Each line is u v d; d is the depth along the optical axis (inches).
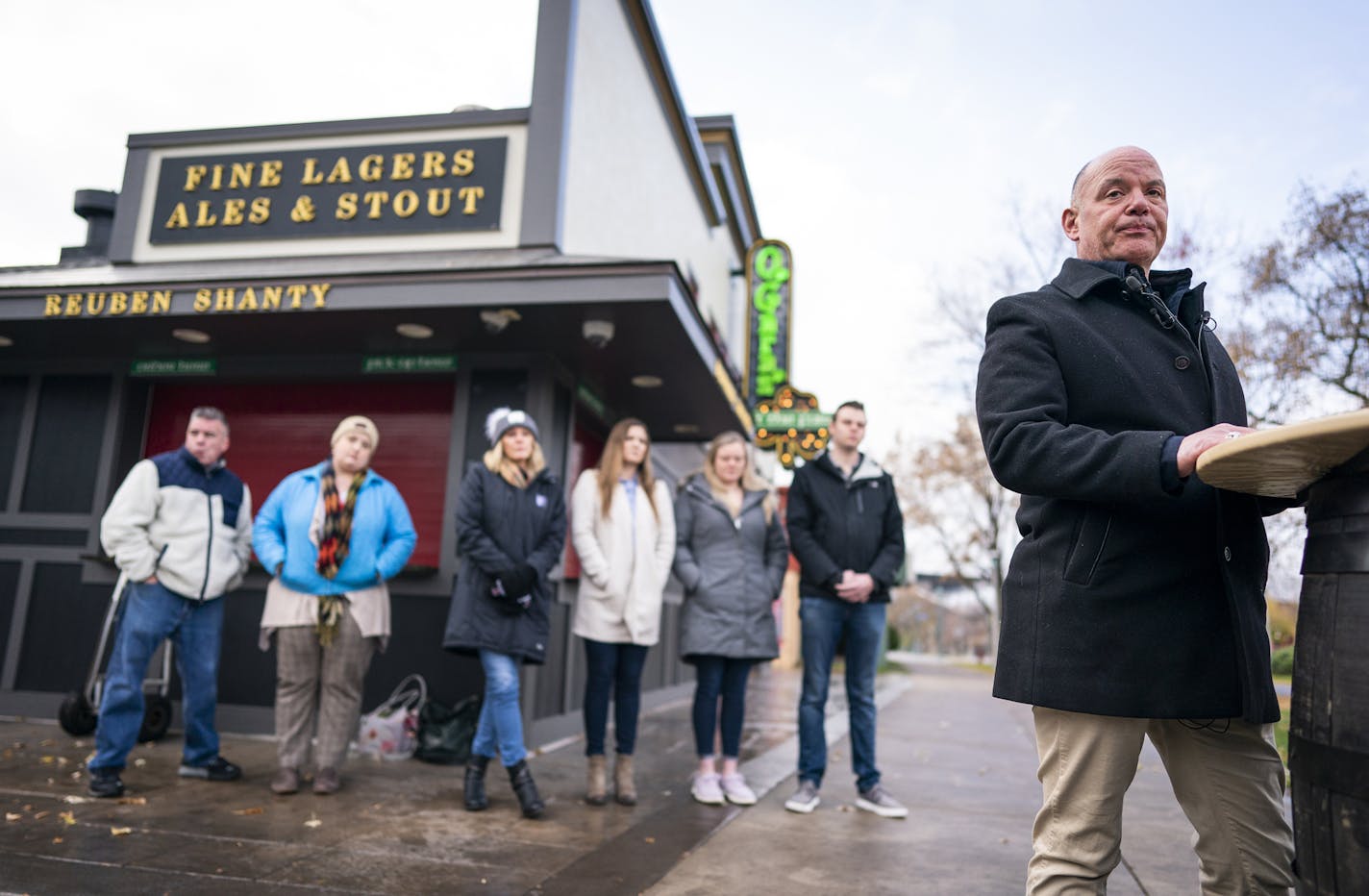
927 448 1053.8
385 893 108.0
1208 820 65.5
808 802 158.4
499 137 228.8
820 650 163.6
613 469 171.9
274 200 235.8
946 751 241.6
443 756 194.2
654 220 324.2
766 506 179.3
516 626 156.4
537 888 111.7
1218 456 51.1
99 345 238.8
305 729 164.9
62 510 246.2
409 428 239.6
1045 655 62.6
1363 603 48.3
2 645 241.3
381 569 167.6
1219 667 59.3
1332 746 49.5
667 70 321.7
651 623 167.2
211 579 167.0
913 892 113.8
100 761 152.3
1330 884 49.7
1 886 104.3
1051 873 62.7
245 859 119.6
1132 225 70.4
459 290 195.2
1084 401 65.9
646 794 171.8
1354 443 46.6
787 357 432.8
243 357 244.5
